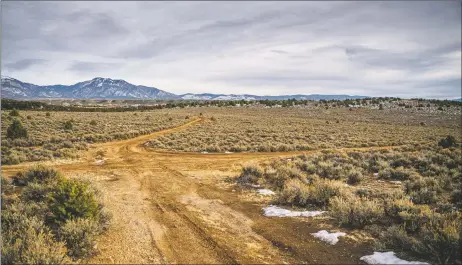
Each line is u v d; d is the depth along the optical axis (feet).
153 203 34.60
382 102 440.04
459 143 104.78
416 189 40.68
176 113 294.46
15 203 26.68
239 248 22.54
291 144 105.50
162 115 246.68
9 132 89.04
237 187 43.93
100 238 23.31
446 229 19.98
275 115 302.04
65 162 65.00
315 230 25.41
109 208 31.37
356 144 116.57
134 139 118.52
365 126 214.28
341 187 34.63
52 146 81.30
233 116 267.59
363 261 19.63
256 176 49.19
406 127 225.56
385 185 45.50
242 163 69.56
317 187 34.45
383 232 22.85
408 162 61.72
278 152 93.20
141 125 165.37
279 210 31.73
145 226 26.76
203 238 24.40
